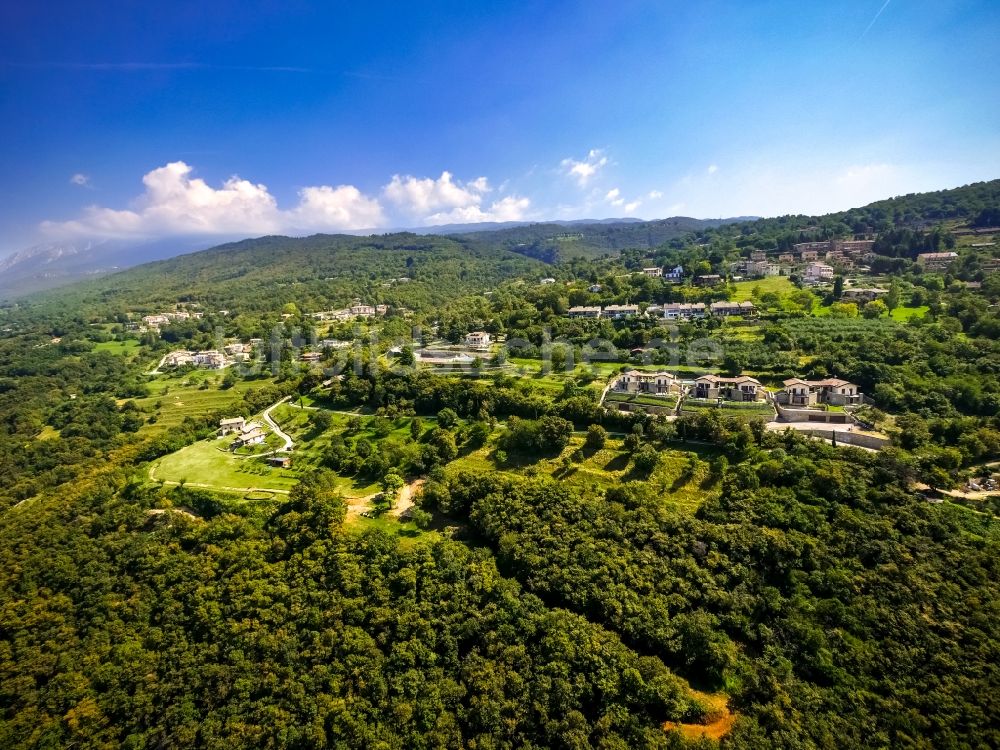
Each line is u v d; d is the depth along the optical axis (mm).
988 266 176375
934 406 97875
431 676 65938
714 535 74875
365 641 70000
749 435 92188
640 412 106875
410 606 73812
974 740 50531
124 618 78938
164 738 64750
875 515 73938
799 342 133625
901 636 60438
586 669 62125
